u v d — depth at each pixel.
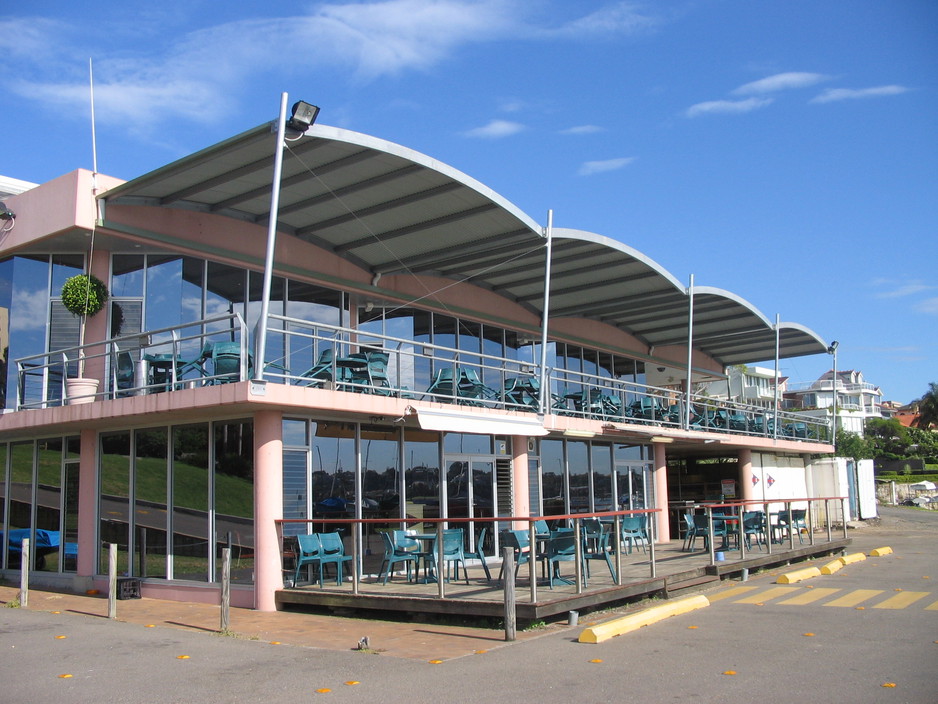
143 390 13.85
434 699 7.30
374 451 14.65
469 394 16.25
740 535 16.62
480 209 15.02
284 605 12.42
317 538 12.91
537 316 22.19
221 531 13.18
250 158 12.87
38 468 16.38
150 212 14.80
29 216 15.23
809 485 31.58
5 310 15.86
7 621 11.59
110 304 15.39
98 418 13.77
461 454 16.36
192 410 12.64
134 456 14.61
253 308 16.05
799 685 7.63
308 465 13.39
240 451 13.10
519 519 10.75
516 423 16.12
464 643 9.80
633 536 17.11
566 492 19.23
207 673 8.36
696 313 23.62
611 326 25.00
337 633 10.55
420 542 14.96
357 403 13.09
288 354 16.30
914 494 66.00
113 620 11.61
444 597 11.29
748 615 11.65
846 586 14.76
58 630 10.80
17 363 15.37
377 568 14.28
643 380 26.77
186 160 12.88
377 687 7.74
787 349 29.16
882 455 90.25
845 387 118.00
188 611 12.42
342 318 17.45
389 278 18.39
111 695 7.55
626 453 21.52
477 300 20.25
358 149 12.53
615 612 12.04
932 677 7.85
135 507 14.46
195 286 15.41
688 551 18.39
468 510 16.36
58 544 15.70
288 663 8.79
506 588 9.98
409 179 13.75
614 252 17.80
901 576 16.23
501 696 7.37
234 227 15.77
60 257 15.87
